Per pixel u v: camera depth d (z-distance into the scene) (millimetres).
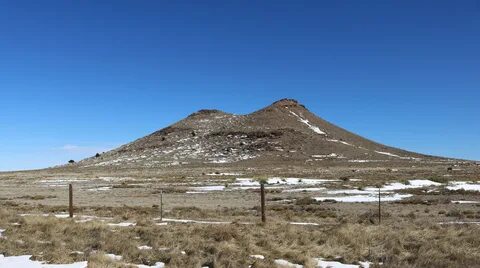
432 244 15547
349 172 92125
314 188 49156
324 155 162875
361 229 17922
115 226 20234
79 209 29641
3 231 18781
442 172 84750
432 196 38250
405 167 124812
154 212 27375
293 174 85188
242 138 187250
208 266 13078
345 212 27688
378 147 198875
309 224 21750
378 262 13828
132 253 14273
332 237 16500
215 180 67562
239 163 151875
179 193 46000
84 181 75688
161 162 162625
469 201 33656
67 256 13891
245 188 51000
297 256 14117
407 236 16844
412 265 13070
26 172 150000
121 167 156250
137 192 48156
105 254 13945
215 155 169875
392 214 25844
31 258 13750
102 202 37156
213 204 34094
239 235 16938
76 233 17891
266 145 174875
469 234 17234
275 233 17891
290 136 184250
